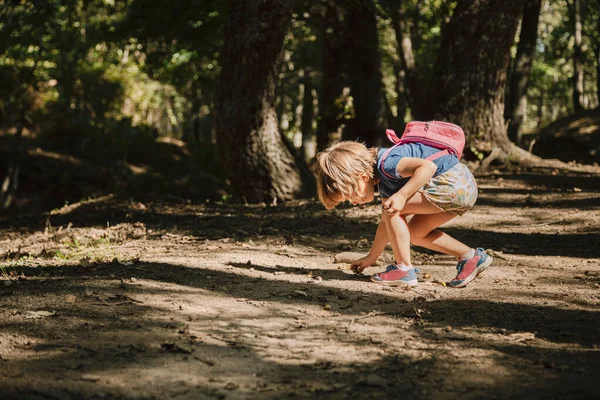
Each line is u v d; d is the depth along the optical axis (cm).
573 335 361
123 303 415
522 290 466
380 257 589
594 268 551
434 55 2367
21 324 370
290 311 408
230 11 1085
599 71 2823
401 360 319
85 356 321
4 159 2258
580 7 2658
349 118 1570
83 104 2772
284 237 703
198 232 738
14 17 1521
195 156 2941
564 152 2208
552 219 806
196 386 285
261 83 1080
